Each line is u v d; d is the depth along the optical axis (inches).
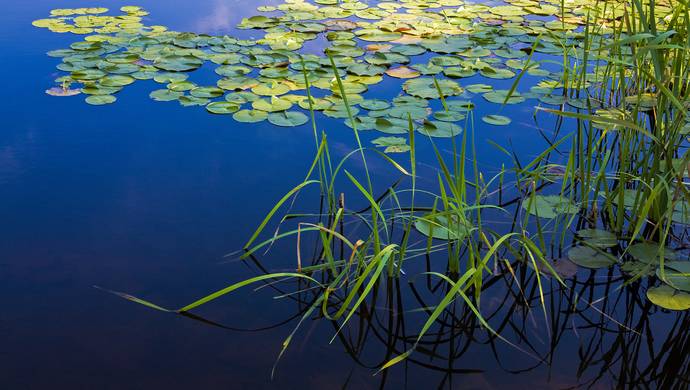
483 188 98.8
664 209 90.2
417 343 69.8
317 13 199.5
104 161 105.9
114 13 195.0
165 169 103.7
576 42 169.3
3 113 122.9
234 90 136.2
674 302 73.7
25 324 69.3
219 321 71.5
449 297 67.5
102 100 129.6
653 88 139.0
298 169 104.6
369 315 74.0
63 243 83.9
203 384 62.1
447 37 175.0
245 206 93.8
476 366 66.4
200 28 180.5
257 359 66.0
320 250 85.0
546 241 87.8
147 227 88.0
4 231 86.0
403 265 82.7
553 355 68.3
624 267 82.0
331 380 63.4
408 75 145.3
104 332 68.6
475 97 135.4
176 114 125.0
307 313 73.5
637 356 68.4
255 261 82.1
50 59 151.8
